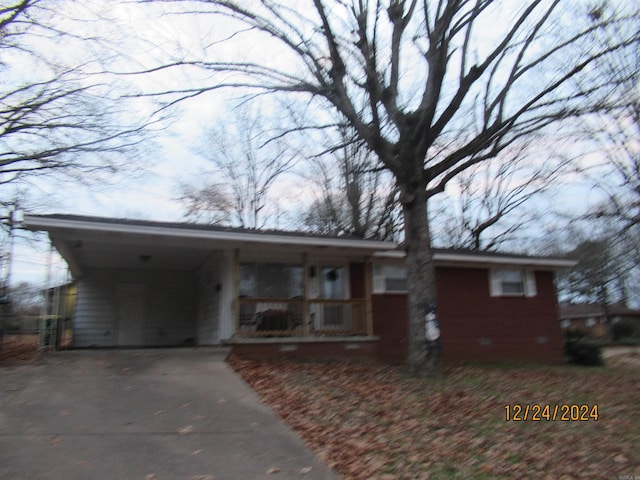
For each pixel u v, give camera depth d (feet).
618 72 38.37
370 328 46.16
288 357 41.29
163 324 55.93
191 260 51.16
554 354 57.16
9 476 15.38
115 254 46.70
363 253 46.93
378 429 21.72
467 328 53.57
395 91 37.52
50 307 46.78
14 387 25.58
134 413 22.31
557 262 57.88
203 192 101.09
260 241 40.06
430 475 16.80
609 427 23.54
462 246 101.76
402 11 37.52
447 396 28.84
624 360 67.15
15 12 45.29
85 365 31.65
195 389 26.84
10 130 52.11
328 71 39.45
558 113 36.27
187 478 15.96
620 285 128.36
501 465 17.87
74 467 16.34
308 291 46.50
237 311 40.65
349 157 75.77
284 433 20.61
